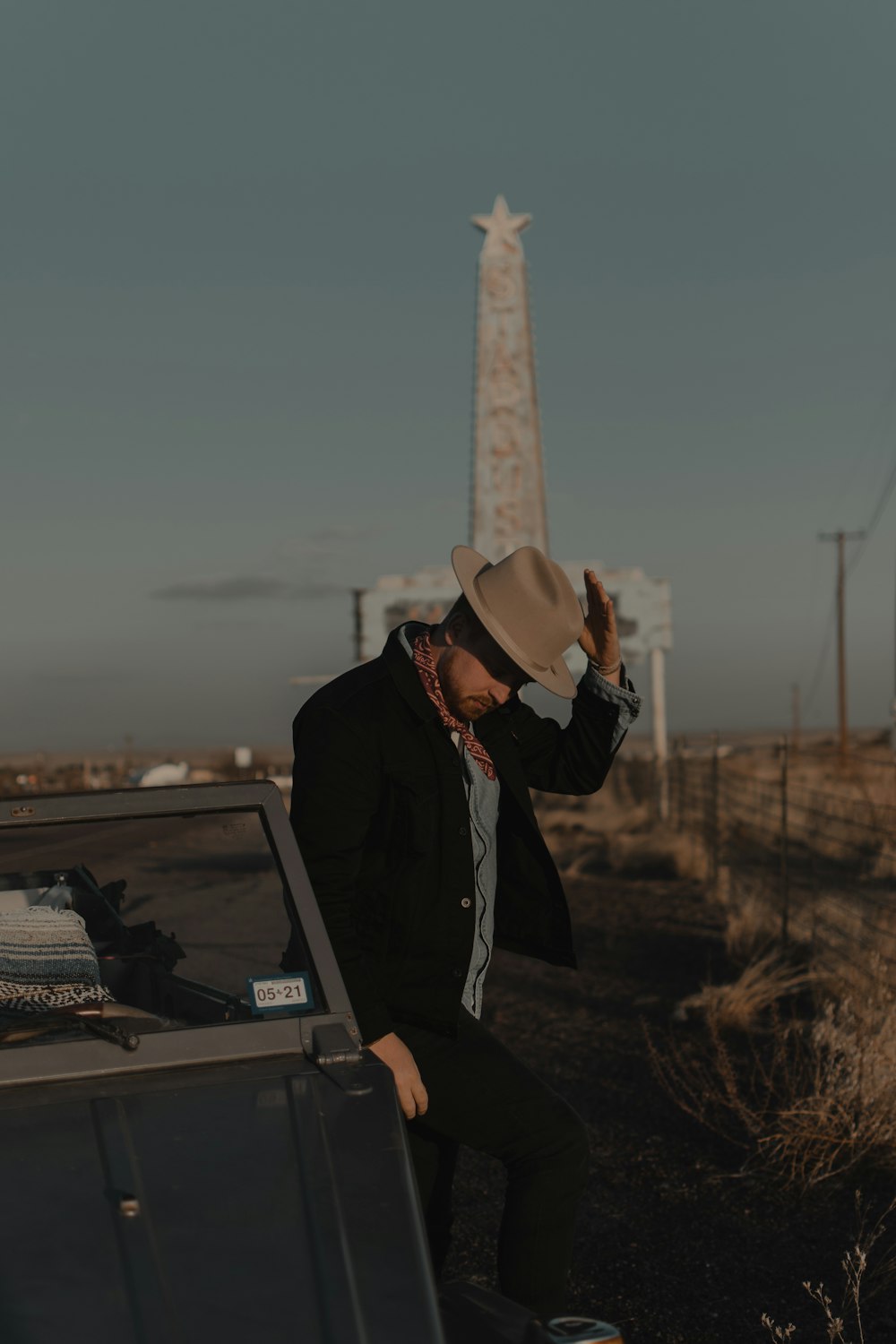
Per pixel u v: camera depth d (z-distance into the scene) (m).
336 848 2.99
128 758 54.75
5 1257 1.92
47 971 2.80
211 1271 1.92
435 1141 3.13
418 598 27.97
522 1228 2.92
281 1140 2.26
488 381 29.28
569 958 3.34
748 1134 5.69
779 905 11.09
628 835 21.02
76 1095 2.41
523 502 29.11
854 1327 3.87
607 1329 1.99
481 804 3.29
